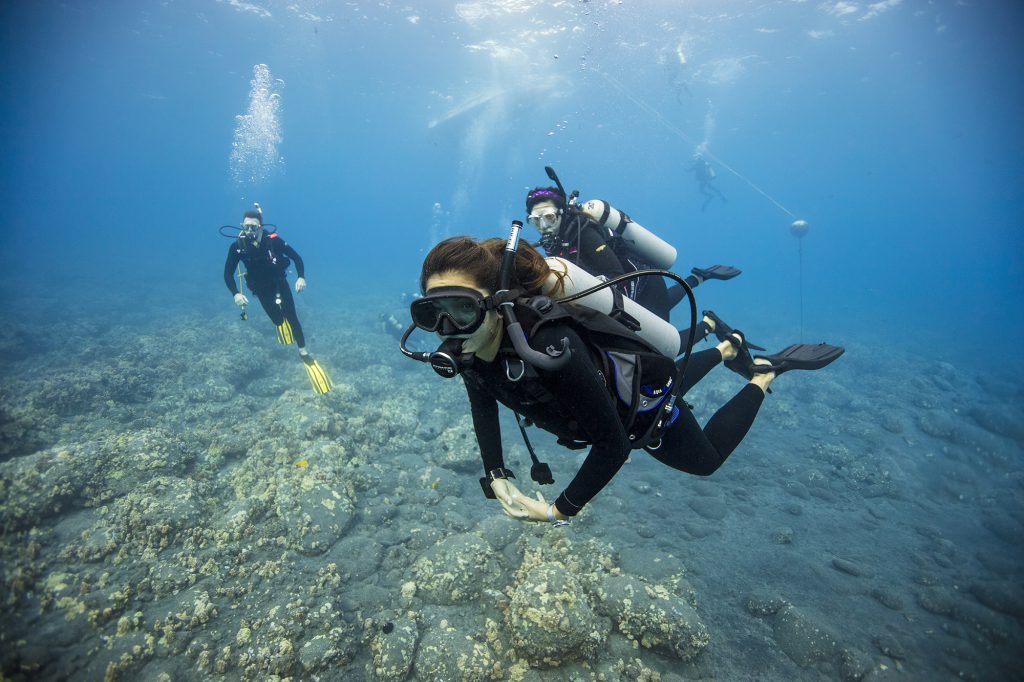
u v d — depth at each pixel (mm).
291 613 3873
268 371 11523
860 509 7199
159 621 3850
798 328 25266
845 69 32844
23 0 24969
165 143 75000
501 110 40344
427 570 4426
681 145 57562
